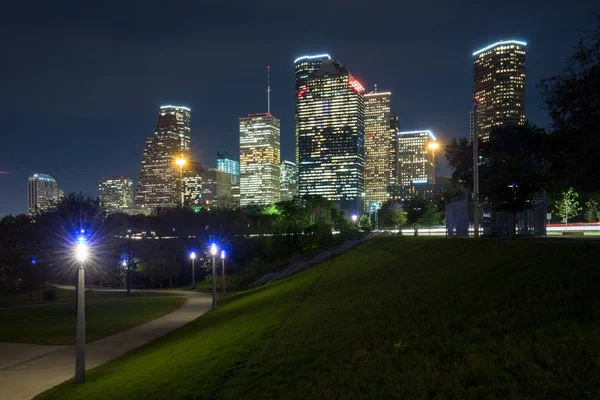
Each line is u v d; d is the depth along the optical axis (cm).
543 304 946
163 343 2311
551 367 685
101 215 4784
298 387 939
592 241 1573
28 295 6412
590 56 1420
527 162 2411
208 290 6406
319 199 11531
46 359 2212
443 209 7031
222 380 1165
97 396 1374
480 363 761
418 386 759
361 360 988
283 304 2352
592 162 1341
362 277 2405
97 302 4691
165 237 10575
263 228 10031
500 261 1463
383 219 11906
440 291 1394
